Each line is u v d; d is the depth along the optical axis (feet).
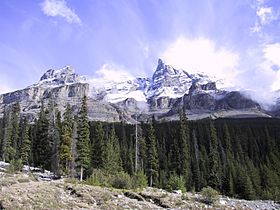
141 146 325.62
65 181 170.91
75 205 121.39
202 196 174.50
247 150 452.76
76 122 277.03
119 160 315.78
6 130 315.99
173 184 236.22
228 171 327.67
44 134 289.12
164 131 451.12
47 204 113.09
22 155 294.46
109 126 487.61
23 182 145.79
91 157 277.64
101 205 128.98
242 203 189.57
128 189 183.21
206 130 469.57
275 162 392.06
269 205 200.13
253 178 335.67
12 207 101.04
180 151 347.15
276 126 583.99
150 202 151.64
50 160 278.46
